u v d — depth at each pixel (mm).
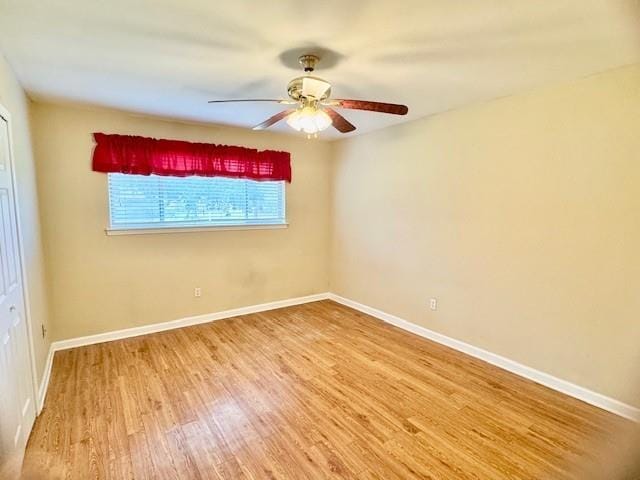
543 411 2285
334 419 2193
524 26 1713
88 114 3180
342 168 4578
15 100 2246
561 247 2496
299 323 3971
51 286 3111
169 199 3688
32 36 1816
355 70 2277
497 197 2867
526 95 2635
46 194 3035
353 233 4477
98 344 3332
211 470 1767
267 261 4406
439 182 3344
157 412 2250
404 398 2436
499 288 2900
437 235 3398
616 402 2270
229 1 1514
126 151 3318
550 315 2584
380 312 4141
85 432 2041
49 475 1586
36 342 2391
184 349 3232
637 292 2168
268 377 2719
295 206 4562
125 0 1505
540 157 2574
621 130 2180
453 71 2279
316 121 2193
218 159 3826
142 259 3553
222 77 2402
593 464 534
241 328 3795
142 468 1773
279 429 2090
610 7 1548
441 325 3416
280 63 2172
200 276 3918
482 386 2602
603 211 2281
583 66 2168
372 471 1769
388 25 1718
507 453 1895
